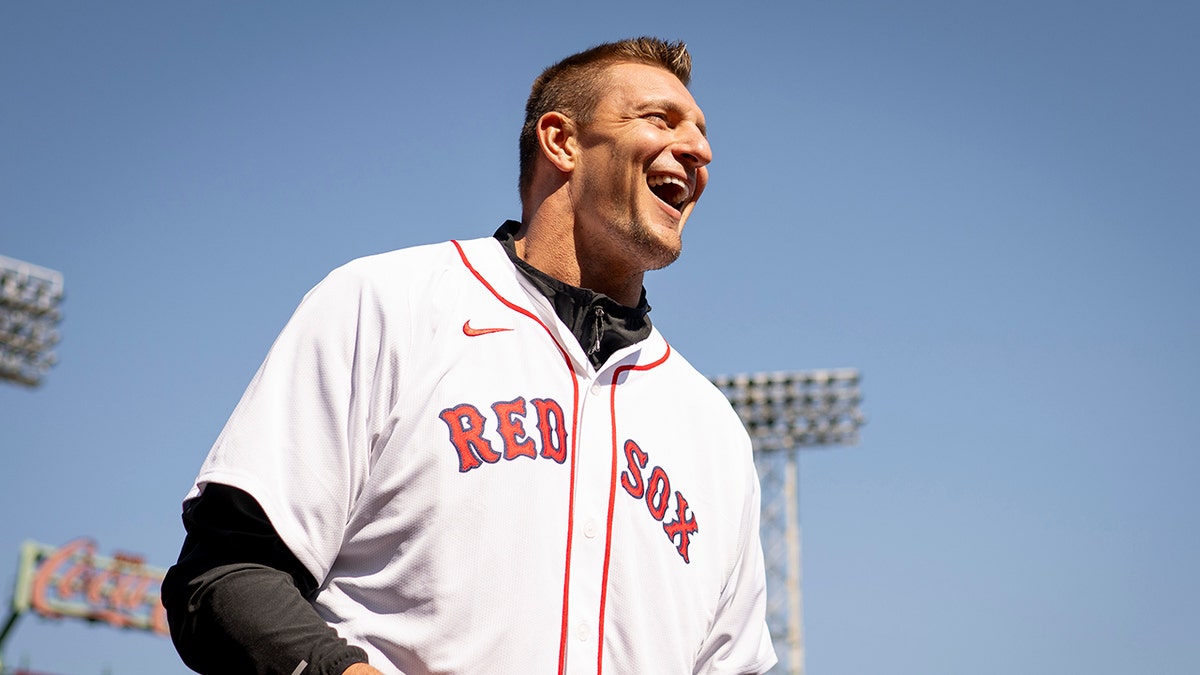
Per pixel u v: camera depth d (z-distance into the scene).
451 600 2.37
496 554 2.41
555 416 2.63
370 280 2.63
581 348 2.79
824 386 24.98
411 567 2.40
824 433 24.69
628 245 2.90
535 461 2.54
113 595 32.03
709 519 2.85
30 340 28.19
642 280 3.07
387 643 2.38
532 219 3.01
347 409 2.50
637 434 2.79
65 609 31.08
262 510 2.37
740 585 2.98
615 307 2.86
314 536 2.42
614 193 2.89
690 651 2.66
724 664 2.94
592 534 2.55
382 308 2.59
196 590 2.32
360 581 2.45
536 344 2.71
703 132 3.07
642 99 2.95
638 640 2.53
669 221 2.93
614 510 2.62
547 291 2.82
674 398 2.96
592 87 2.99
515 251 2.96
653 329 3.06
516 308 2.75
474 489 2.44
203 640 2.29
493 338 2.65
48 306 28.42
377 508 2.46
